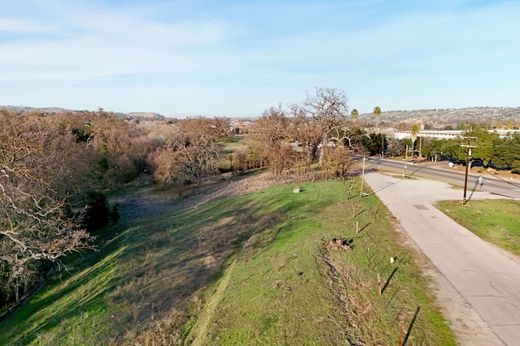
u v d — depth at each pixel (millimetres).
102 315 14984
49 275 20844
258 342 10680
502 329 10742
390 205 25234
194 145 45250
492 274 14438
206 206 32250
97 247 24797
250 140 57719
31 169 18531
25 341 14039
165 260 20500
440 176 37594
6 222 18031
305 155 44781
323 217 22875
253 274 15797
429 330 10750
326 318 11562
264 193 32500
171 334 12703
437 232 19500
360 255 16453
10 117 37188
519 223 20688
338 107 45500
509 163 37625
